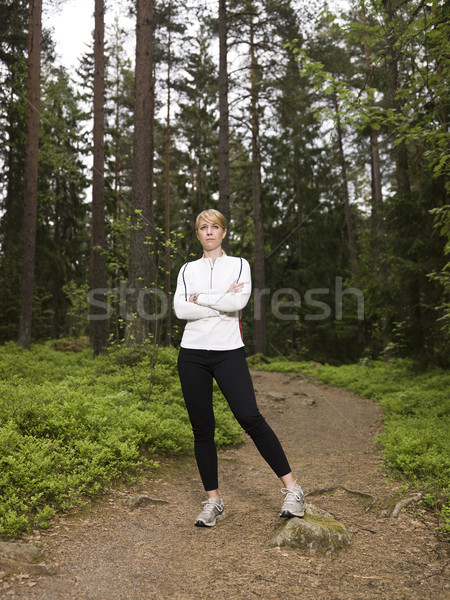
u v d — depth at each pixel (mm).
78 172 17234
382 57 5539
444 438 4668
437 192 9102
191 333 2871
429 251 9336
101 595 2035
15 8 14625
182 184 24875
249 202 23484
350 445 5586
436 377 8750
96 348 10836
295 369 14406
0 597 1949
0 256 17234
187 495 3521
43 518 2691
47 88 16172
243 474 4215
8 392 4742
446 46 5012
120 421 4492
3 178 17312
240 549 2541
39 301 17094
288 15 12922
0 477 2943
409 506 3150
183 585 2146
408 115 5918
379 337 10969
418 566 2361
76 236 22875
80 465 3451
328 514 2900
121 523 2871
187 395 2869
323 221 22609
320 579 2213
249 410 2766
